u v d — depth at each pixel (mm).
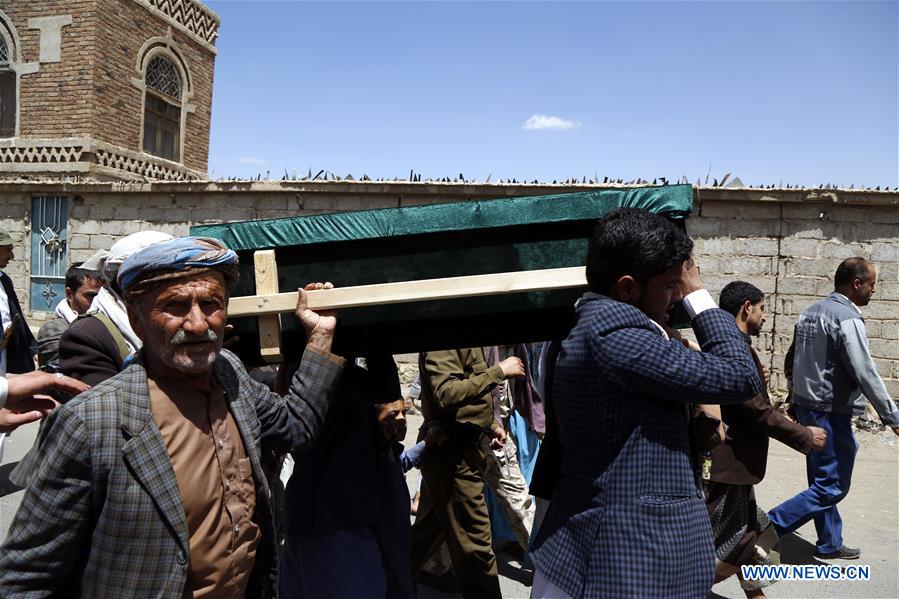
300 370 2076
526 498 4035
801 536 5000
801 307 8352
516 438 4293
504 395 4156
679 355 1834
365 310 2305
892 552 4664
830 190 8133
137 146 13594
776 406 8078
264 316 2234
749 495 3389
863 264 4398
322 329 2143
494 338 2340
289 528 2711
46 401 1897
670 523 1853
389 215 2307
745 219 8461
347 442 2697
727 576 3424
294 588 2760
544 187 8555
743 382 1875
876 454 7277
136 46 13500
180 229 10258
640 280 1952
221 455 1678
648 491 1866
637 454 1877
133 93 13461
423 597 3914
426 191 8922
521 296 2275
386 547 2844
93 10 12414
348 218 2330
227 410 1759
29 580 1444
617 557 1838
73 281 3764
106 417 1479
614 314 1900
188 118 15094
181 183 9945
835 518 4535
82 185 10641
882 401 4191
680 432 1934
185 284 1572
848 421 4359
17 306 5895
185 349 1572
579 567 1913
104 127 12789
